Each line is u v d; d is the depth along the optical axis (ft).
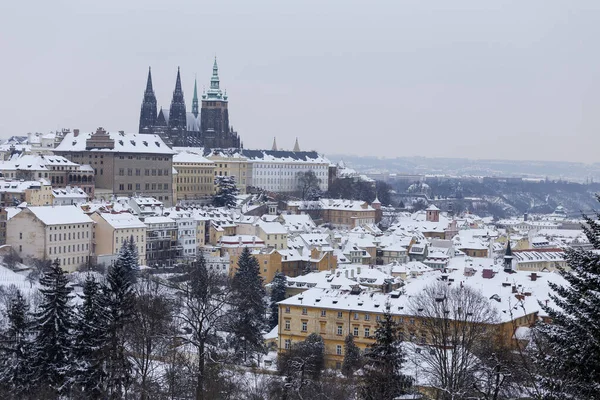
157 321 583.58
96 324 518.78
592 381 252.62
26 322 574.97
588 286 259.60
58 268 556.10
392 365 506.89
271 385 585.22
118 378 506.07
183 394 509.76
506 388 432.66
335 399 552.00
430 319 562.25
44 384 525.34
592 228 270.05
